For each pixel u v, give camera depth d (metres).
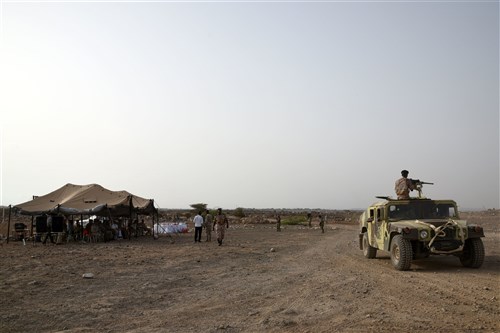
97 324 6.79
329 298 8.45
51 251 18.75
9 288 9.66
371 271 12.02
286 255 16.98
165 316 7.25
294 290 9.41
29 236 26.98
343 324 6.58
